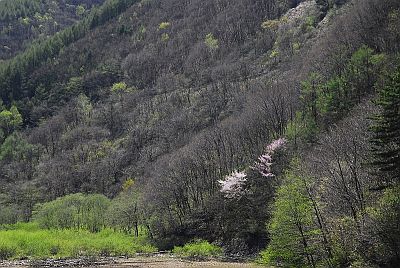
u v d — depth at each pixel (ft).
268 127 280.51
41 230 277.85
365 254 113.70
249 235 220.84
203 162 283.18
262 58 514.27
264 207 218.79
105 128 517.96
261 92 339.57
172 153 365.81
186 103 481.87
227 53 583.99
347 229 120.98
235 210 236.02
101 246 234.79
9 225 304.91
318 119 236.63
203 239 244.63
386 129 114.73
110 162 440.04
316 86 260.62
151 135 456.45
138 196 302.25
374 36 274.98
